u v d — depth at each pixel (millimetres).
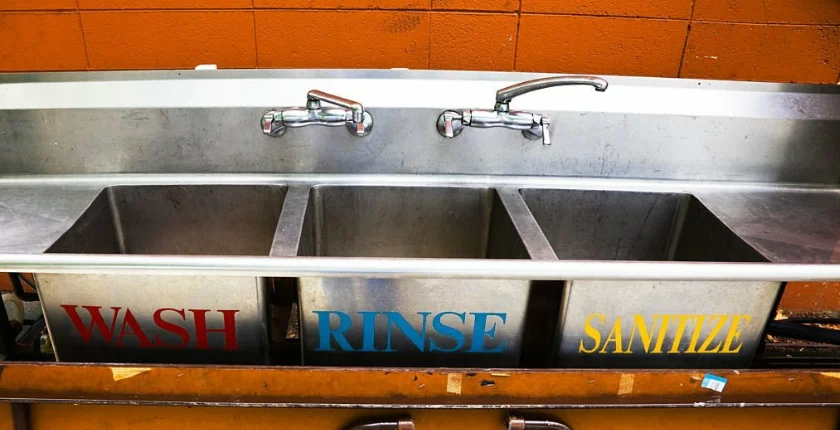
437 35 1563
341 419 946
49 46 1561
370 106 1262
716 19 1566
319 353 1004
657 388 941
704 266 865
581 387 930
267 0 1511
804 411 989
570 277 853
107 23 1533
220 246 1353
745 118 1293
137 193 1279
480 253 1372
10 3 1497
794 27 1581
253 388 911
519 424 926
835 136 1319
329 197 1312
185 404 903
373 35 1560
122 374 894
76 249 1112
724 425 999
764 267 871
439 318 963
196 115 1244
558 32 1568
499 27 1557
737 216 1218
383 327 971
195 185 1280
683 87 1350
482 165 1324
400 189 1312
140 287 917
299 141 1280
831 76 1649
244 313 952
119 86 1262
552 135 1297
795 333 1262
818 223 1194
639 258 1403
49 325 958
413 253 1392
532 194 1318
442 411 952
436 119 1276
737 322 985
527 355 1119
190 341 983
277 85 1293
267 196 1297
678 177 1353
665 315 970
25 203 1169
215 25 1542
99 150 1262
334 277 876
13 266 826
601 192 1328
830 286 1896
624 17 1555
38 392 902
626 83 1358
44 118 1220
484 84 1332
